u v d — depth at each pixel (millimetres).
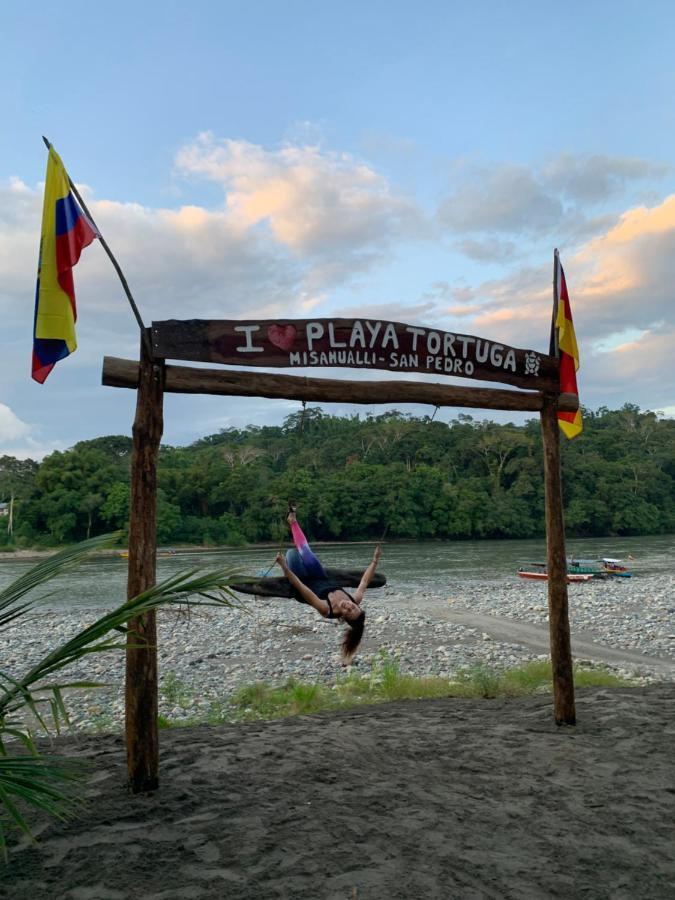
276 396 5996
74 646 3740
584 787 5371
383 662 15195
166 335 5508
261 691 11984
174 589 4020
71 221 5152
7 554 65812
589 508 86938
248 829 4453
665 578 34656
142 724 5059
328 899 3662
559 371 7445
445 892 3770
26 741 3434
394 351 6438
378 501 77625
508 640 18312
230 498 75062
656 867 4145
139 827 4461
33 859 4043
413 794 5156
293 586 6168
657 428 120500
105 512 68938
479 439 95812
